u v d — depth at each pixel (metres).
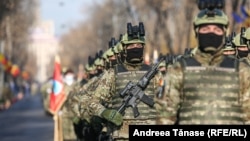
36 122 40.50
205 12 8.08
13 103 76.56
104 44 109.56
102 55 16.12
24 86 120.25
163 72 14.03
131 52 11.66
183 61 8.17
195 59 8.17
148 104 11.60
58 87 22.64
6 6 60.16
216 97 8.09
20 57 118.50
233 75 8.16
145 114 11.59
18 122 40.88
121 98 11.70
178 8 61.00
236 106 8.15
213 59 8.12
